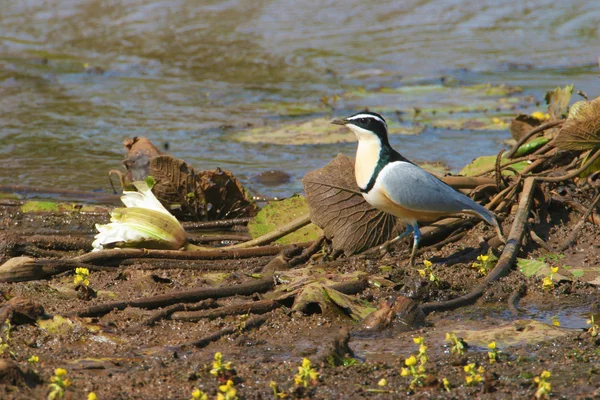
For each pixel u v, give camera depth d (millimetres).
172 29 28359
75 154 17547
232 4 31109
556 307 9648
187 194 13344
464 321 9266
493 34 27094
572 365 7836
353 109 20391
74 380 7449
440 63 24469
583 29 27172
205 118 20062
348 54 25594
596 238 11203
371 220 11508
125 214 11453
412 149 17406
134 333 8859
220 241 12562
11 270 10312
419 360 8047
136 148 14508
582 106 11203
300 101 21344
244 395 7238
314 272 10625
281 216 12492
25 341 8500
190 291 9719
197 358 8188
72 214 13711
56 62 25188
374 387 7418
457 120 19219
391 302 9273
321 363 7934
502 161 12945
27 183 15688
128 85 23047
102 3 31234
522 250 11141
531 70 23453
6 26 28781
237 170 16453
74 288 10078
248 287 10047
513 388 7316
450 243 11633
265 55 25562
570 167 12070
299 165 16719
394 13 29766
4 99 21703
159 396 7188
